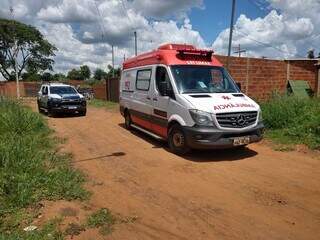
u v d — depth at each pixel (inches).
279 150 366.3
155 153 368.8
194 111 330.3
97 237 186.5
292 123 437.7
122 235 189.0
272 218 207.0
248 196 241.6
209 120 324.2
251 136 336.5
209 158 342.6
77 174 285.6
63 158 343.3
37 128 494.9
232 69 671.8
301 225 197.8
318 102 486.3
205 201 234.1
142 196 244.7
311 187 257.1
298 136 402.3
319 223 199.9
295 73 776.9
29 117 492.4
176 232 192.1
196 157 347.3
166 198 240.4
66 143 430.9
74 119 693.9
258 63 708.7
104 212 215.9
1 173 254.1
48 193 239.1
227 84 385.7
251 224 199.9
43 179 255.8
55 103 724.7
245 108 336.5
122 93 536.7
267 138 413.4
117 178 285.4
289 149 367.6
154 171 302.8
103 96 1246.9
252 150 369.7
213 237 186.1
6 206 215.0
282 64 752.3
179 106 350.0
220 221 204.4
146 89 433.7
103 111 846.5
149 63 430.6
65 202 229.9
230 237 185.8
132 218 209.0
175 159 341.4
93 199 239.1
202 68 386.0
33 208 218.4
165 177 285.6
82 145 418.3
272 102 494.9
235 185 263.7
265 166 312.0
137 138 458.6
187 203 231.1
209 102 335.6
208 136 323.3
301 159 332.5
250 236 186.4
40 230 190.7
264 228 194.9
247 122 335.9
